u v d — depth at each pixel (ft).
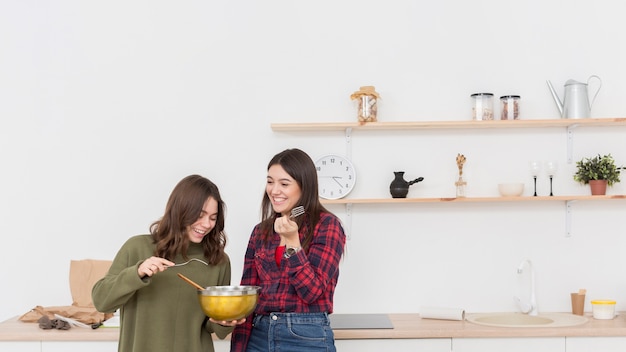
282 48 10.59
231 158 10.46
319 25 10.61
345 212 10.42
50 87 10.50
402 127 10.10
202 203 6.58
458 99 10.53
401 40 10.61
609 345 8.63
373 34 10.61
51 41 10.55
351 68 10.57
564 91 10.37
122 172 10.44
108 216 10.40
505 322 9.82
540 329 8.63
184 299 6.68
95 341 8.55
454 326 8.91
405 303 10.35
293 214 6.56
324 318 6.75
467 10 10.62
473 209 10.41
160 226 6.70
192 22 10.60
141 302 6.53
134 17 10.59
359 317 9.77
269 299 6.72
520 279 10.36
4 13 10.56
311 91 10.55
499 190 10.09
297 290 6.39
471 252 10.38
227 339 8.78
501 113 10.20
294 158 6.82
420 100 10.55
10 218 10.38
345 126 9.95
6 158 10.43
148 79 10.53
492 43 10.59
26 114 10.47
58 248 10.36
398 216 10.41
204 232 6.73
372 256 10.38
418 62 10.58
